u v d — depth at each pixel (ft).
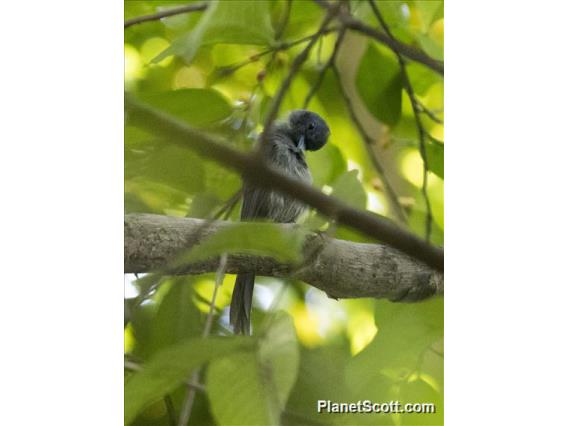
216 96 21.31
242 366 12.16
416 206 30.99
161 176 17.66
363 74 30.45
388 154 33.14
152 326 25.40
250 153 15.19
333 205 16.38
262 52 28.66
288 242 12.14
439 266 18.10
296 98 34.30
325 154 31.99
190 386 15.98
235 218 30.53
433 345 20.34
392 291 21.72
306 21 30.89
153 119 14.76
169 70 31.07
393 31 29.63
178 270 21.06
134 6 30.12
